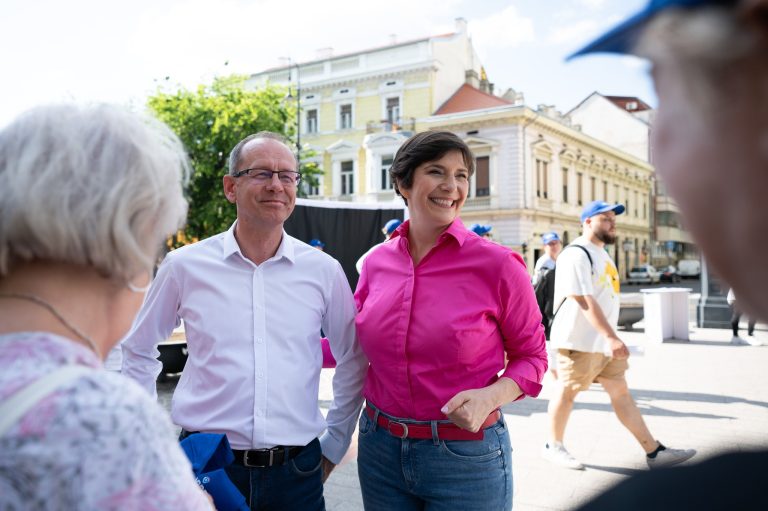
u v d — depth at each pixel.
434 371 1.84
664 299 10.05
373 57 30.23
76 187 0.79
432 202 1.90
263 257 2.10
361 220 7.78
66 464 0.65
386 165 28.42
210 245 2.12
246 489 1.93
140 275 0.91
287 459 1.98
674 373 7.29
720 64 0.41
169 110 20.16
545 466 4.11
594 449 4.45
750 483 0.54
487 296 1.86
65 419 0.67
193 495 0.79
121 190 0.83
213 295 2.03
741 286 0.45
